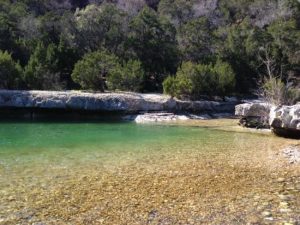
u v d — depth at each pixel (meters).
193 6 77.81
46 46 54.91
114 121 36.28
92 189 11.98
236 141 23.11
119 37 58.31
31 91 40.06
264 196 11.27
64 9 75.12
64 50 51.62
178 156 17.69
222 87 46.16
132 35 57.66
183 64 46.41
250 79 54.50
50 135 25.69
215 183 12.77
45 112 39.53
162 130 29.12
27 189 11.93
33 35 58.19
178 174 14.02
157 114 38.59
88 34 60.12
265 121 30.44
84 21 60.72
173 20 71.81
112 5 71.06
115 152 18.77
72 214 9.78
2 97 38.88
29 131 27.92
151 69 55.09
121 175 13.83
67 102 38.72
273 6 74.06
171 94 43.31
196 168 15.07
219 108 42.94
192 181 13.02
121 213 9.86
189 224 9.12
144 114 38.69
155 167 15.21
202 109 41.41
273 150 19.66
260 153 18.67
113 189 11.99
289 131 24.75
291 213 9.83
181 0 78.62
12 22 57.12
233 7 78.19
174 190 11.92
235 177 13.60
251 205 10.47
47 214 9.78
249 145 21.44
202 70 45.53
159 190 11.91
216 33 59.78
